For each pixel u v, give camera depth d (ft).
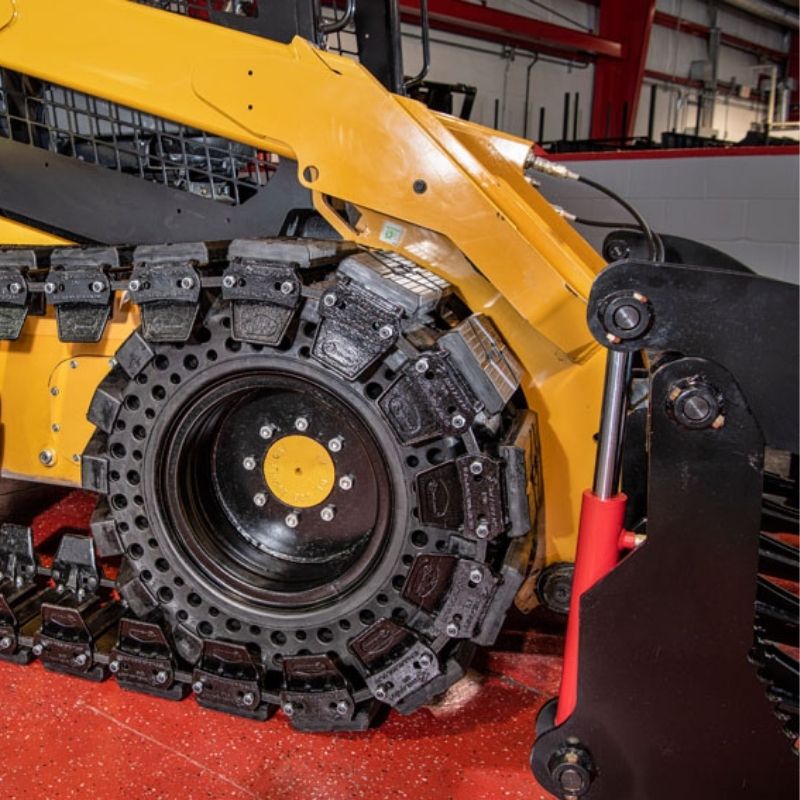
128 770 5.38
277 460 5.98
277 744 5.66
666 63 42.32
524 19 28.55
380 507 5.44
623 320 3.95
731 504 4.00
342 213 6.52
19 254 5.95
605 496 4.34
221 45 5.92
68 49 6.21
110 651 6.14
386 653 5.44
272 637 5.65
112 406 5.51
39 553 8.38
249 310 5.15
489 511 5.04
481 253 5.73
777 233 14.46
